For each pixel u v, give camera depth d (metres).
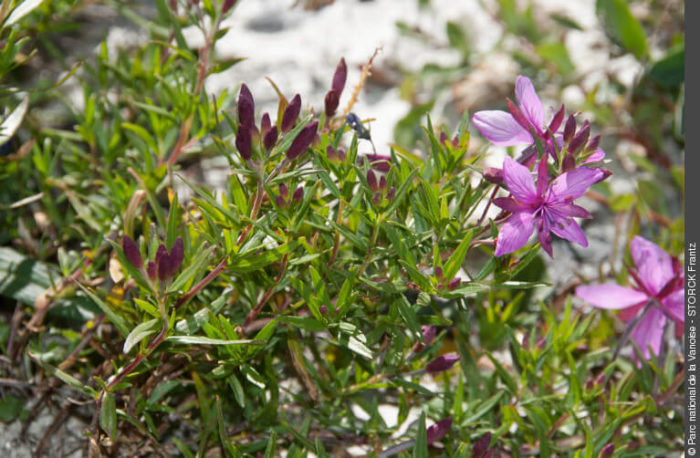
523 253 0.56
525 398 0.60
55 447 0.59
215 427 0.57
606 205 0.70
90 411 0.59
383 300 0.57
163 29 0.65
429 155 0.57
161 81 0.60
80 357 0.60
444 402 0.59
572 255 0.68
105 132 0.63
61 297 0.59
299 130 0.53
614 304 0.60
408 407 0.60
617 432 0.59
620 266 0.68
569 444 0.59
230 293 0.58
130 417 0.56
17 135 0.66
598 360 0.63
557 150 0.53
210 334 0.55
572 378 0.58
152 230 0.54
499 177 0.54
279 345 0.59
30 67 0.70
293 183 0.55
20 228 0.62
